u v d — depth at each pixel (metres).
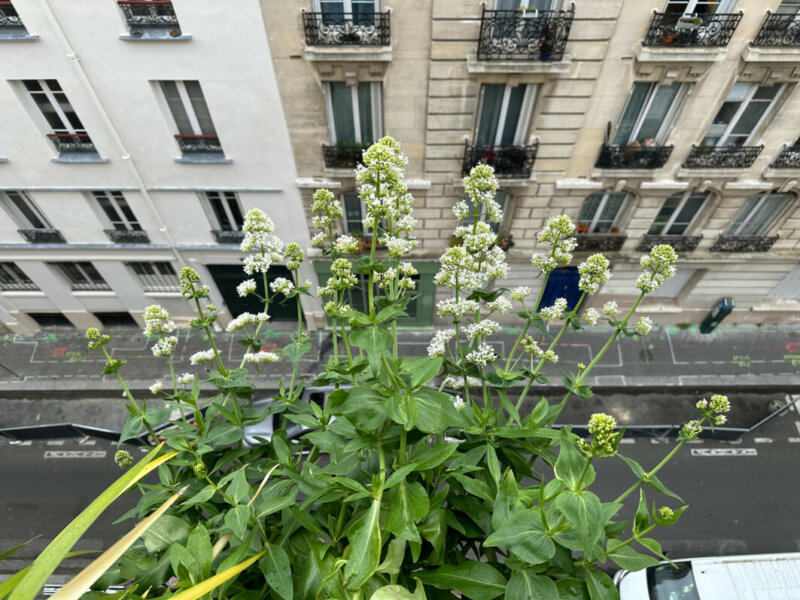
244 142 9.95
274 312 14.64
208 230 11.97
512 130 10.15
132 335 14.93
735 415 12.52
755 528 10.40
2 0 7.80
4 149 9.85
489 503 2.98
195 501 2.75
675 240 12.14
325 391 11.61
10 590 1.44
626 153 9.97
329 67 8.76
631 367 13.61
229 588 2.63
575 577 2.54
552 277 13.28
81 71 8.55
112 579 2.78
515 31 8.24
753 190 10.85
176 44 8.37
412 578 2.62
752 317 14.44
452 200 11.16
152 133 9.76
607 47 8.54
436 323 14.73
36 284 13.55
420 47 8.57
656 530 10.39
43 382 13.66
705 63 8.62
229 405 4.07
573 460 2.23
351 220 12.34
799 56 8.30
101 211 11.66
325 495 2.63
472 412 3.48
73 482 11.23
